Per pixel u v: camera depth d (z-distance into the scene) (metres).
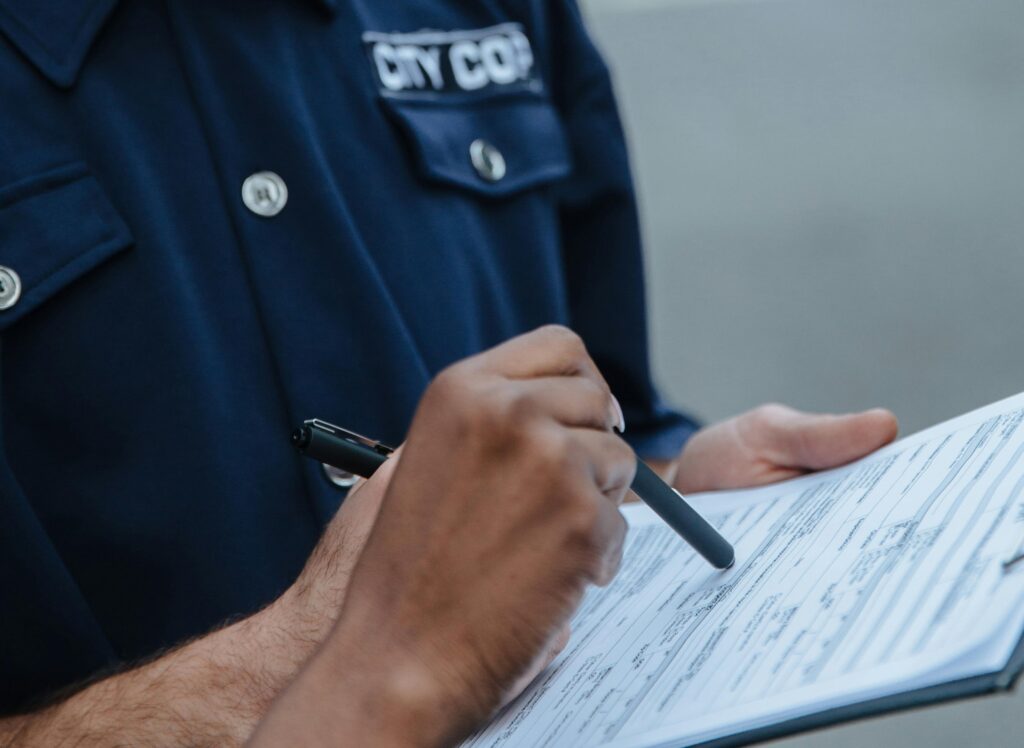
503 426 0.55
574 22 1.21
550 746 0.59
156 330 0.87
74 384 0.85
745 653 0.60
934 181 3.88
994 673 0.50
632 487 0.69
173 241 0.89
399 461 0.58
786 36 4.71
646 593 0.75
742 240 3.75
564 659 0.69
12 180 0.86
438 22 1.11
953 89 4.29
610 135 1.20
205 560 0.86
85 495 0.86
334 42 1.01
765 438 0.91
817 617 0.60
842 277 3.55
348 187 0.98
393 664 0.56
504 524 0.55
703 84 4.52
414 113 1.04
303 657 0.72
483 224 1.07
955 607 0.55
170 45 0.93
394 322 0.94
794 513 0.78
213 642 0.77
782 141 4.17
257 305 0.91
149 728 0.74
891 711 0.51
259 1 0.97
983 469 0.69
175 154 0.91
